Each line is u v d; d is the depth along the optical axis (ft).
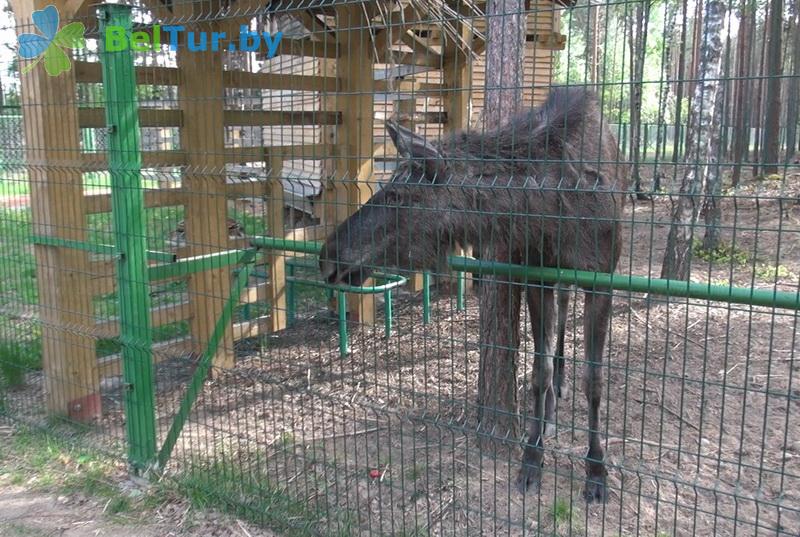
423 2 18.99
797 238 35.63
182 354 14.82
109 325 17.13
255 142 25.35
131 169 12.83
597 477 12.53
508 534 10.68
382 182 11.25
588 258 11.88
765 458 14.11
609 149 12.60
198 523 12.18
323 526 11.72
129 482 13.73
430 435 15.55
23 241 17.72
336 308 25.40
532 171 11.32
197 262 13.70
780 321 23.59
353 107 21.90
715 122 31.81
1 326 18.07
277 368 20.43
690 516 12.03
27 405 17.49
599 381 12.40
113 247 13.56
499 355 14.49
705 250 34.24
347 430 15.89
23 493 13.55
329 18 22.44
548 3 23.79
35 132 15.69
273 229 20.65
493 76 14.25
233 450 14.83
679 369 19.35
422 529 11.66
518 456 14.43
